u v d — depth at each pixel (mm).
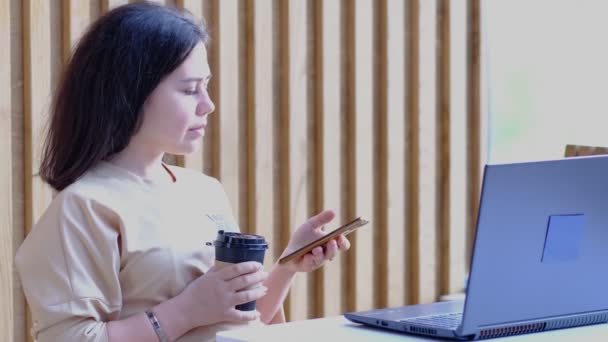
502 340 1783
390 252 3996
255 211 3580
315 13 3764
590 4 4262
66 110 2180
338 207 3836
